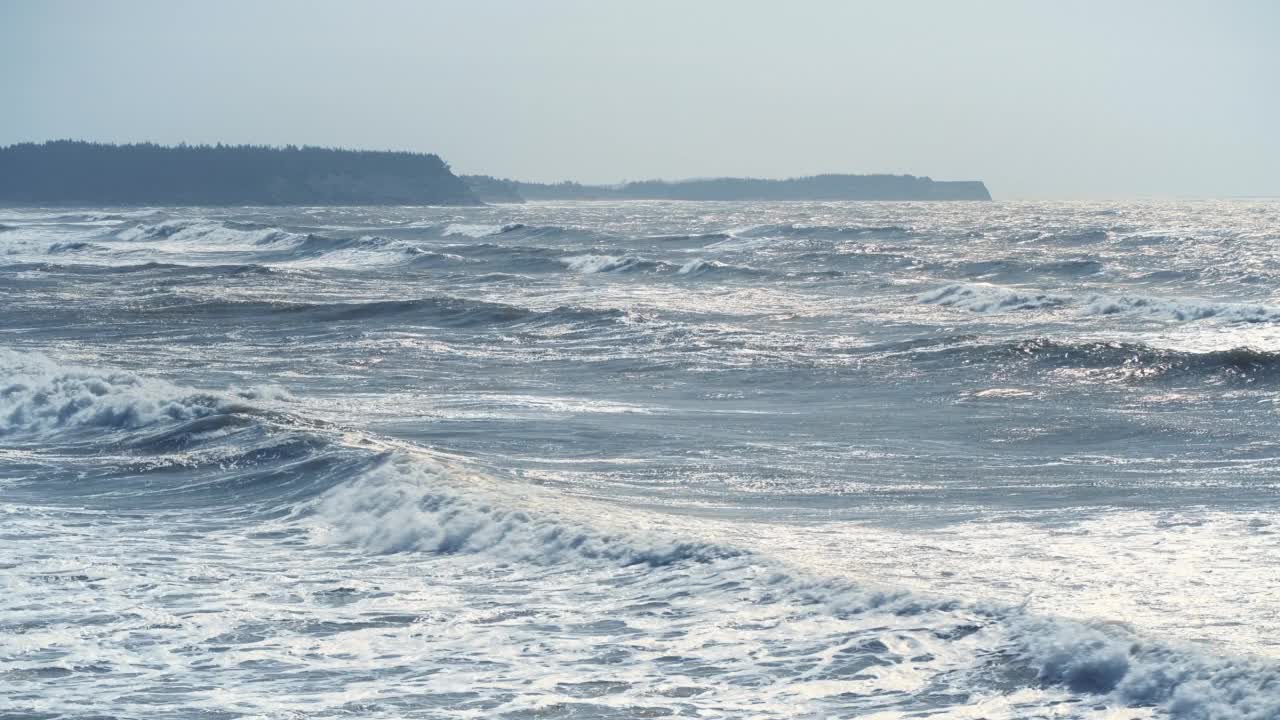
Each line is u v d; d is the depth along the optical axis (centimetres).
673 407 7681
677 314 13038
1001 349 9250
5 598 3812
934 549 4206
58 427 6625
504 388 8456
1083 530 4497
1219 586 3678
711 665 3147
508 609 3653
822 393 8231
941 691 2888
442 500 4691
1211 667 2745
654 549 4041
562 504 4656
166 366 9412
